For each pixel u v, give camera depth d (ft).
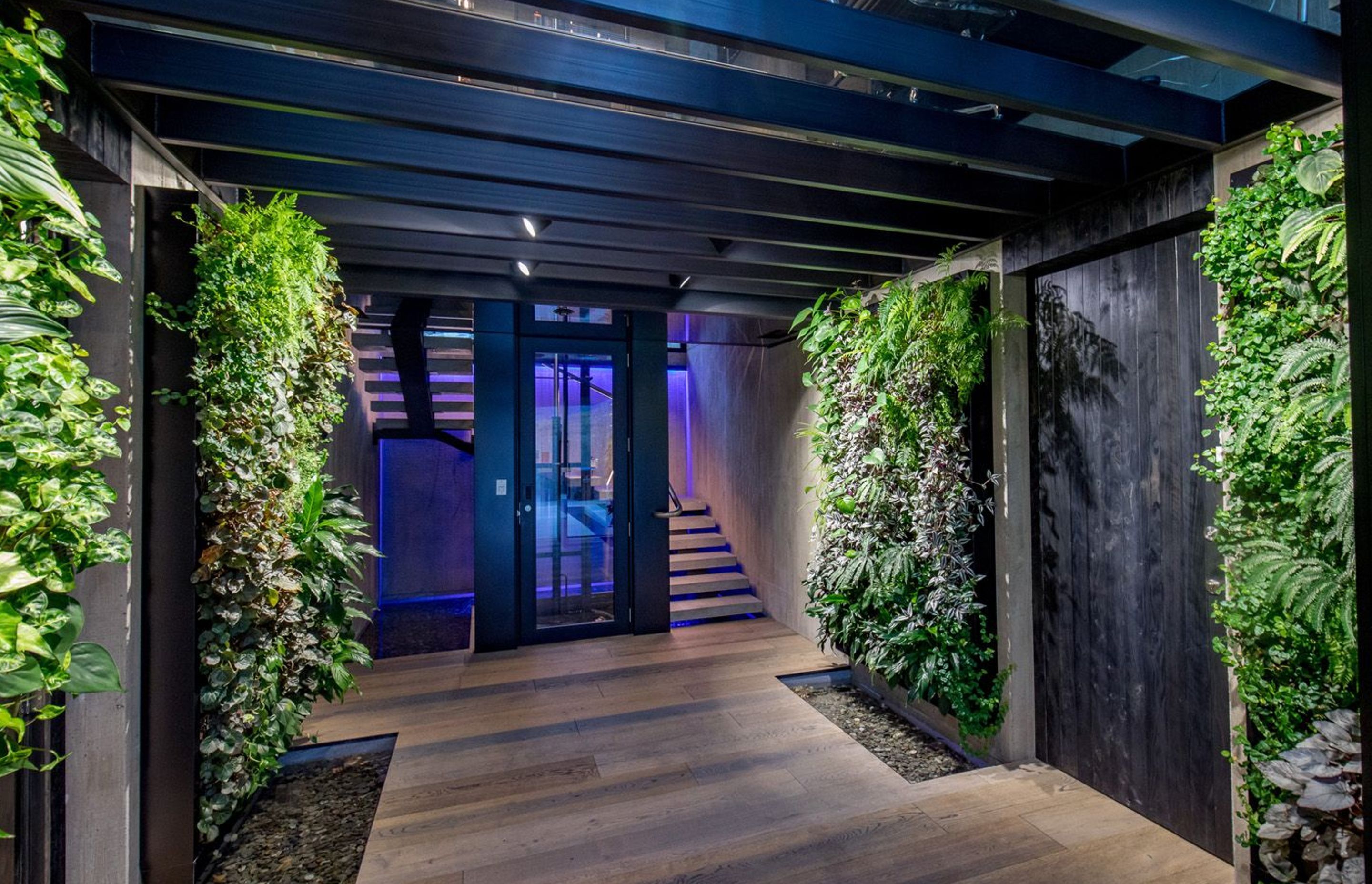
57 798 5.95
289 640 8.45
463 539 23.24
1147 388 8.07
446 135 7.09
